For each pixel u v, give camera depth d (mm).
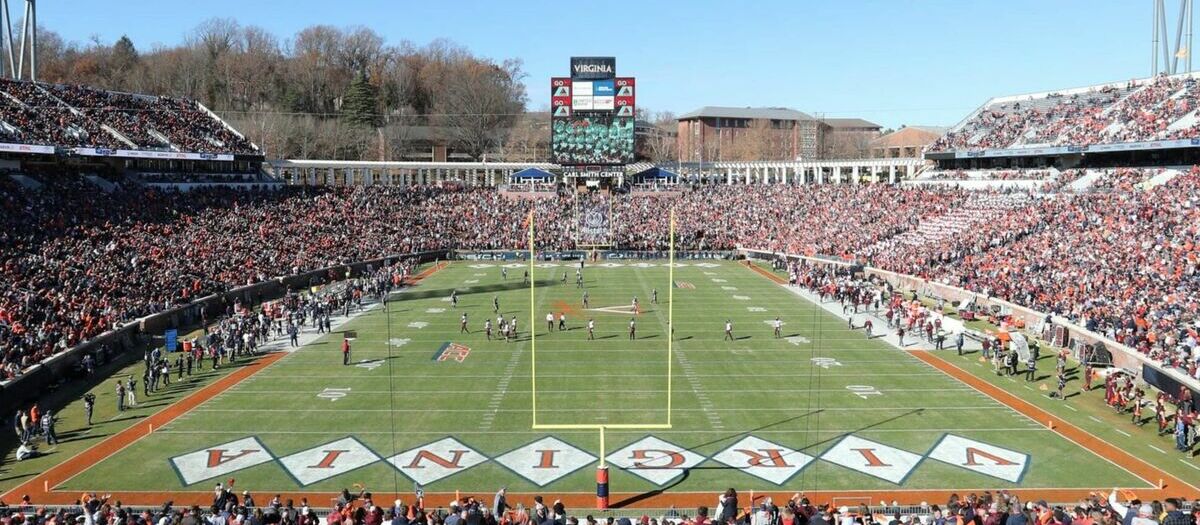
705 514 17234
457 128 140375
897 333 43156
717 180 109250
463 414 29672
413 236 77500
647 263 76062
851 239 70938
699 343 41250
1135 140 62219
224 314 47688
